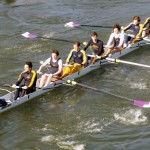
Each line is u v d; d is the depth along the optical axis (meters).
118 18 108.62
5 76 73.38
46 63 68.25
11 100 62.03
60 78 67.62
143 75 72.19
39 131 55.03
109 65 77.12
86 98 64.25
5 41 93.00
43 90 65.06
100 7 120.06
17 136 54.09
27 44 90.81
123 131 53.78
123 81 70.06
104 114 58.66
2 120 58.16
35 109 61.09
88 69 73.25
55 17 111.50
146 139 51.72
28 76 62.56
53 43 91.00
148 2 122.75
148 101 62.03
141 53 83.50
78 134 53.69
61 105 62.19
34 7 122.19
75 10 117.88
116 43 80.25
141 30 85.31
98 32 98.00
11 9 120.38
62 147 50.84
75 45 71.06
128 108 60.00
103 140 51.97
